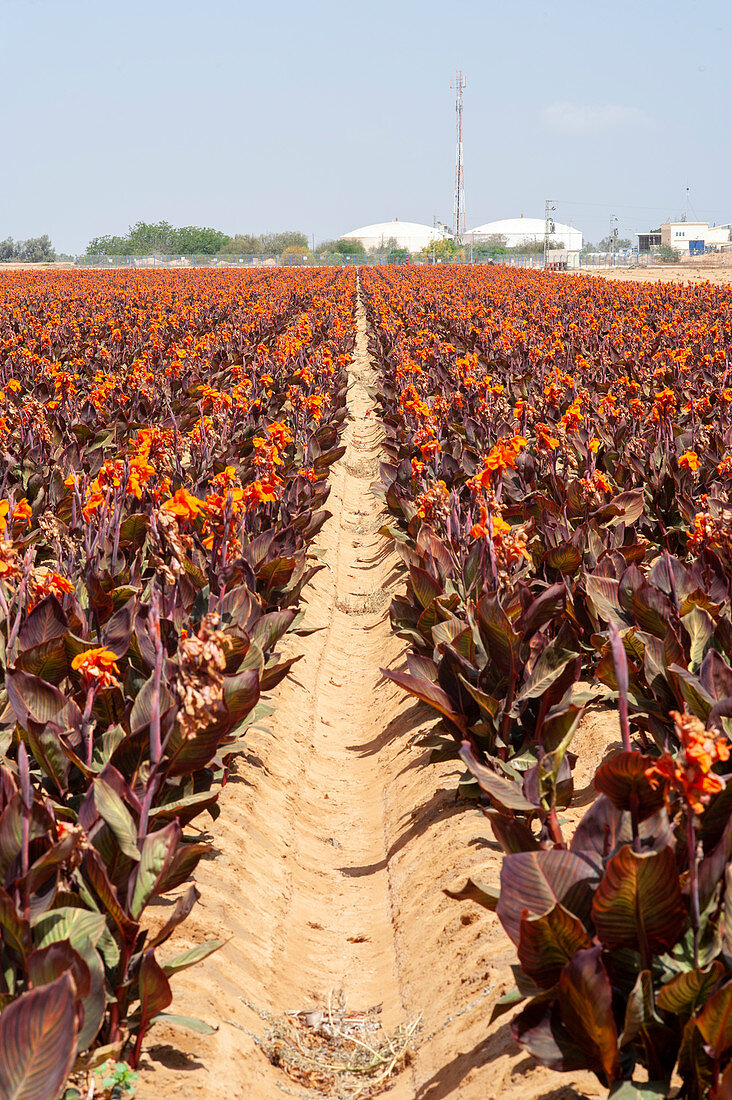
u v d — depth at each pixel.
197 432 10.46
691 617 5.38
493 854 5.35
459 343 24.16
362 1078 4.32
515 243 148.25
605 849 3.32
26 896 3.19
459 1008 4.34
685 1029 2.86
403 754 7.41
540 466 10.79
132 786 4.23
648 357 18.73
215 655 3.40
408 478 11.49
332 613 11.11
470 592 6.77
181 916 3.67
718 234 146.12
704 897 3.21
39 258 126.00
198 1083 3.66
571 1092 3.32
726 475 8.93
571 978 2.87
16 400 14.81
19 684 4.38
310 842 6.59
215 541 6.45
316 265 99.69
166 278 59.34
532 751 5.23
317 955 5.38
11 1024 2.61
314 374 18.78
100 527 6.66
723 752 2.80
